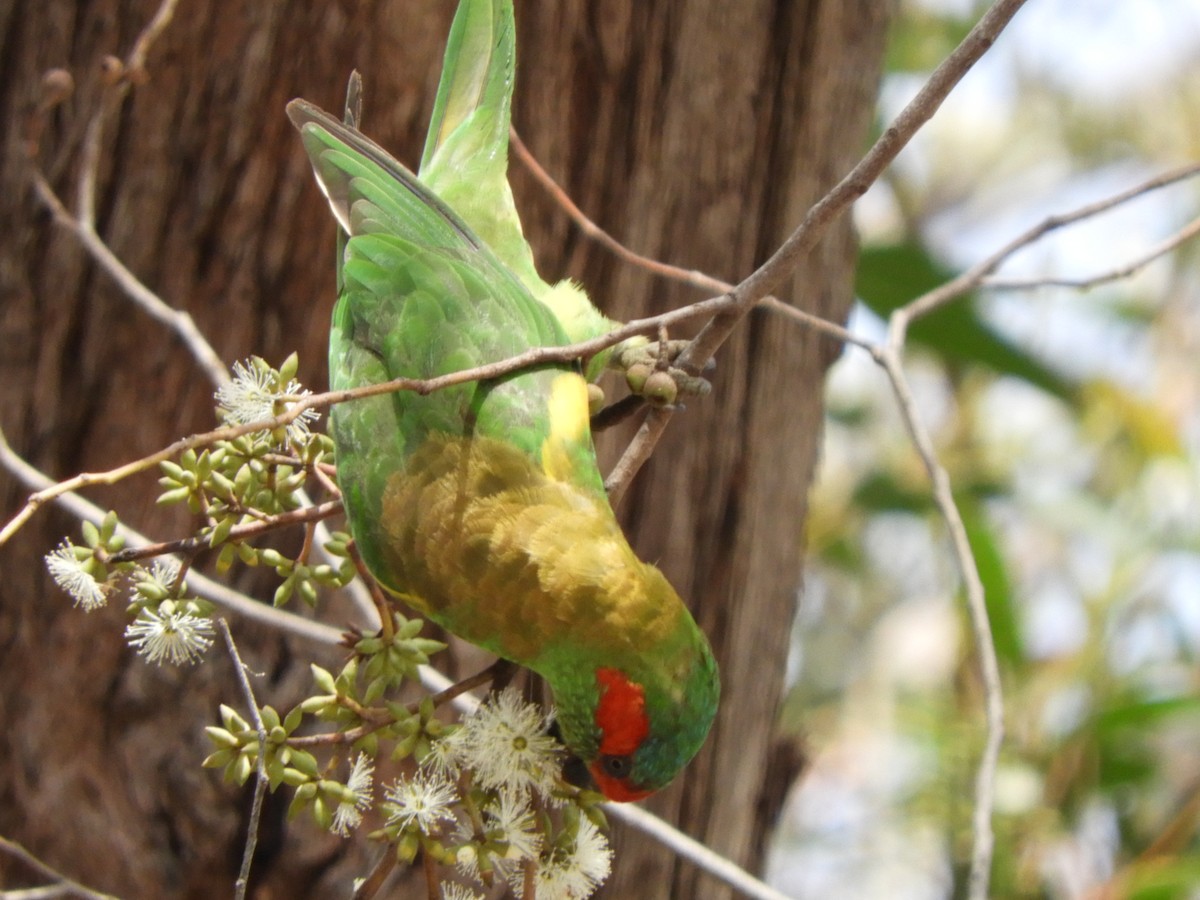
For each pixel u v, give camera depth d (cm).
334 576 526
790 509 886
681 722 565
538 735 501
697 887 839
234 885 754
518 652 579
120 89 739
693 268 827
